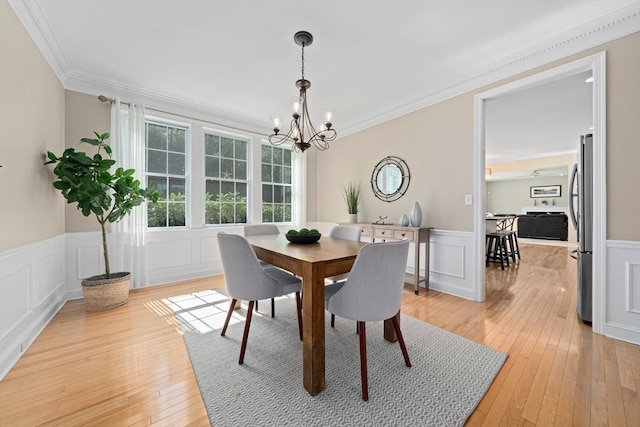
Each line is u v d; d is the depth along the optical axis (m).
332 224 4.71
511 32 2.10
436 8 1.84
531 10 1.86
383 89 3.10
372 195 3.98
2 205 1.61
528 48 2.30
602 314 2.02
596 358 1.71
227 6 1.82
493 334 2.06
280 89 3.09
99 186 2.37
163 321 2.29
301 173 4.71
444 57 2.45
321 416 1.25
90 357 1.74
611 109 1.97
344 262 1.58
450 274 3.04
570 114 3.91
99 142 2.50
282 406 1.32
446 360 1.71
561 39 2.13
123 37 2.17
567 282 3.51
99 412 1.27
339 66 2.60
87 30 2.08
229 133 4.00
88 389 1.43
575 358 1.71
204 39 2.19
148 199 2.97
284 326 2.23
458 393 1.40
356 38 2.17
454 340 1.97
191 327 2.19
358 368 1.64
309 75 2.77
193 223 3.65
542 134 5.00
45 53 2.22
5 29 1.65
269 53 2.38
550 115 3.93
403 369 1.62
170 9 1.86
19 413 1.25
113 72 2.72
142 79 2.87
